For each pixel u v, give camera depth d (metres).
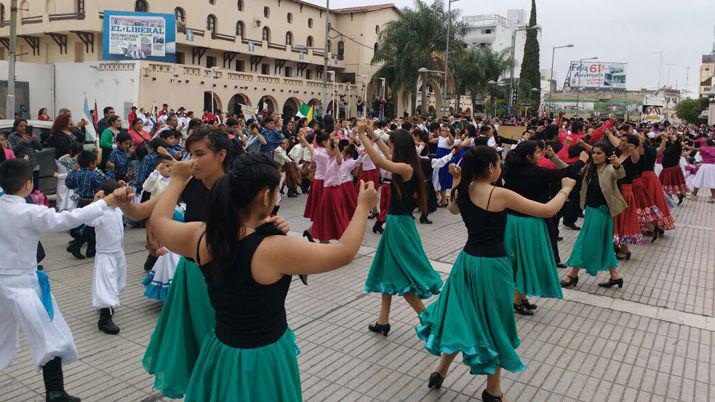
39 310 3.75
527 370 4.65
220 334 2.46
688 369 4.75
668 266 8.00
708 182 14.50
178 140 9.75
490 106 49.78
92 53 32.25
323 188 7.91
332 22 47.50
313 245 2.29
